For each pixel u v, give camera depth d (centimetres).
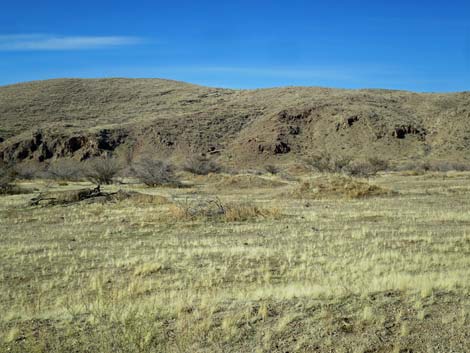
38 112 11294
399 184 3472
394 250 1222
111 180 4403
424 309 637
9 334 588
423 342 541
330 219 1814
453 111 9156
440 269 998
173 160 8644
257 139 9075
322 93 12756
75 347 555
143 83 15238
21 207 2323
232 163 8469
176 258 1180
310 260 1121
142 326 598
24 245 1412
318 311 640
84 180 5247
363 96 11544
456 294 702
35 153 8719
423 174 4684
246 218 1859
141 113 11619
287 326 592
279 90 13900
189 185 4059
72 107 11981
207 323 598
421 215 1841
